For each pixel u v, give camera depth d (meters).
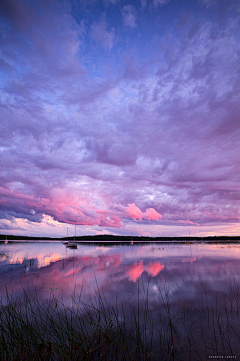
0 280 14.62
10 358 5.07
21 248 53.50
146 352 5.57
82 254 34.84
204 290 11.35
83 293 11.00
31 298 10.16
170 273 16.44
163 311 8.36
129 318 7.68
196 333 6.61
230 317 7.70
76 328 6.77
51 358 5.23
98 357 5.44
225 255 30.58
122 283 13.21
